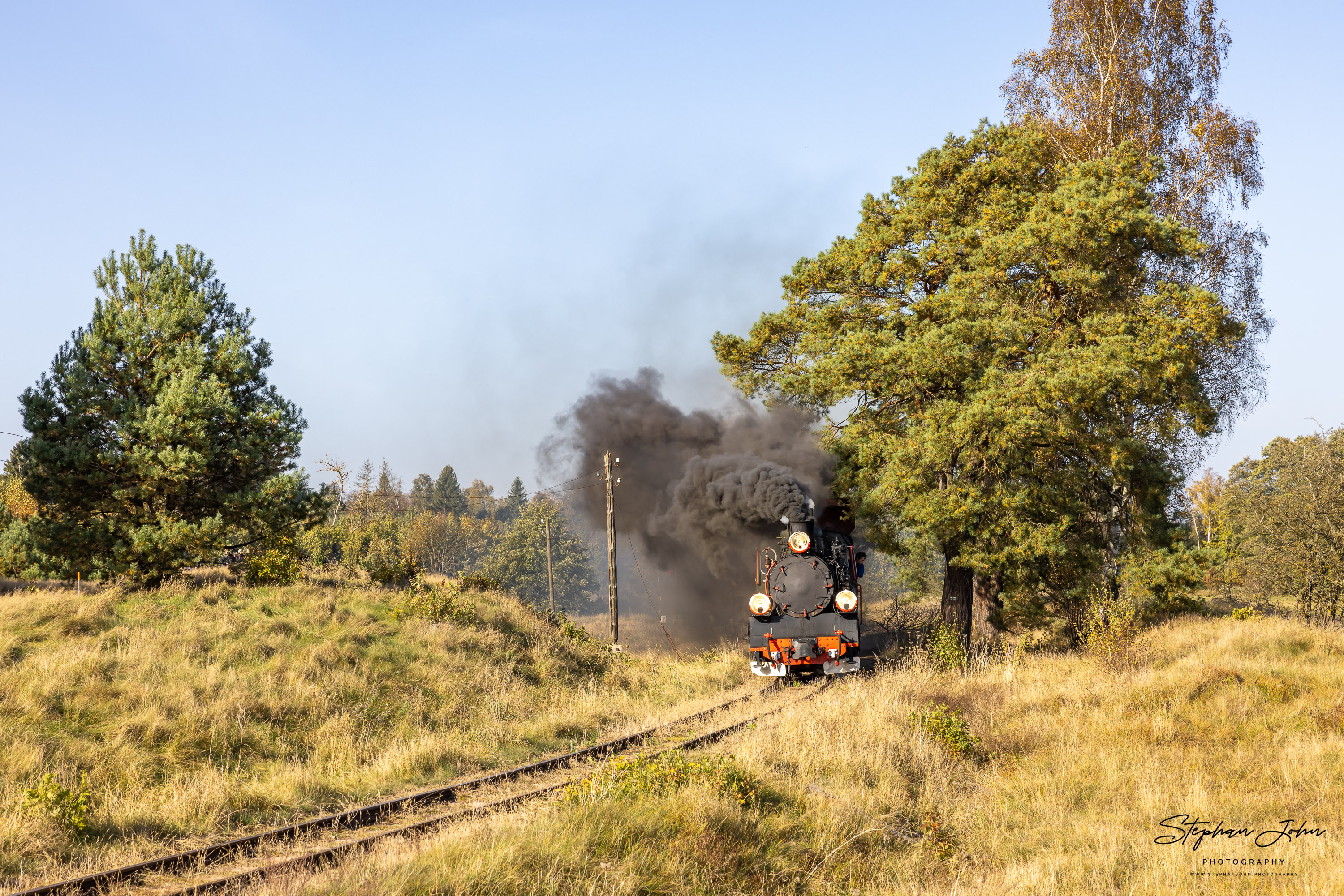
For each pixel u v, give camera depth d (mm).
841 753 10828
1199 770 10336
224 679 13180
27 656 13031
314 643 16141
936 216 22031
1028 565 21312
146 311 19719
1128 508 22359
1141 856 7875
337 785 10250
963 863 8328
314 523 21703
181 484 18484
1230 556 27938
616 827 7422
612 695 17547
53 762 9625
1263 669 14016
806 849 8133
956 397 20734
